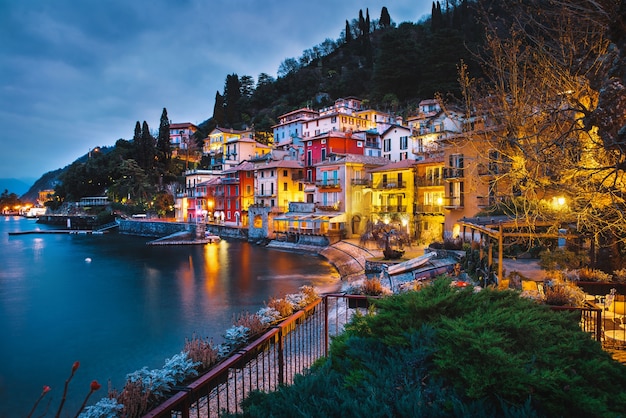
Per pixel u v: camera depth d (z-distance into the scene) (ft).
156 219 338.75
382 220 168.76
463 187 124.36
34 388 58.29
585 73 34.42
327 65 525.34
